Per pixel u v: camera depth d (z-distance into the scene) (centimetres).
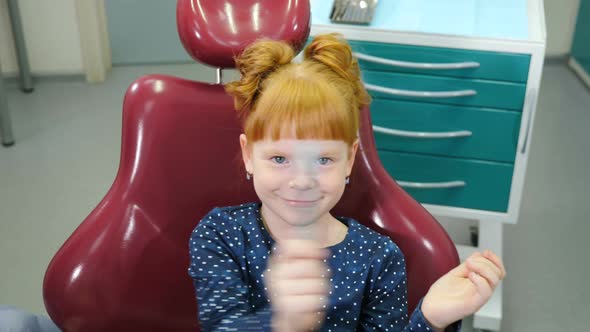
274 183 114
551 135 321
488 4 205
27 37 348
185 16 137
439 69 192
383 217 140
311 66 117
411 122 202
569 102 347
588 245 259
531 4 204
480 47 188
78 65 358
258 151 115
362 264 128
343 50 119
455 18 198
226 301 123
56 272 133
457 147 203
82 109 337
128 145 141
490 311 215
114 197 140
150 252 139
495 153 201
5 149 307
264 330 118
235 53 137
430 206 213
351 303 126
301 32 137
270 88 113
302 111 111
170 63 377
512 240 261
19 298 232
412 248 138
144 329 140
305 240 120
